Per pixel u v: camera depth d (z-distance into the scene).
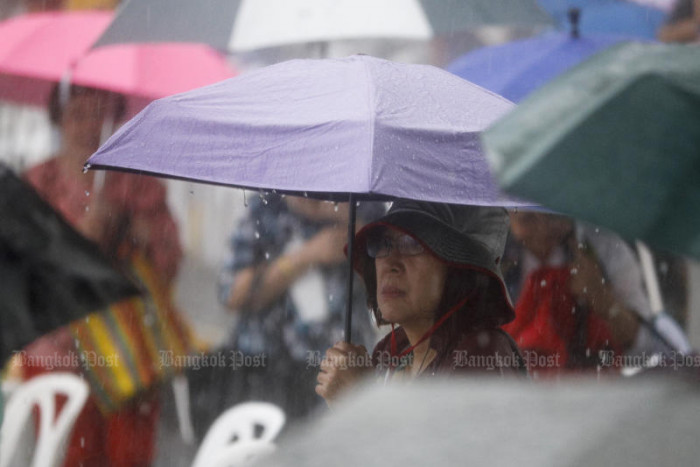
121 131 11.30
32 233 6.77
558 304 14.55
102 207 17.50
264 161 10.47
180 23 17.02
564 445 3.24
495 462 3.18
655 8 19.88
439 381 3.76
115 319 16.61
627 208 4.95
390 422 3.38
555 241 14.62
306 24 16.25
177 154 10.91
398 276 10.54
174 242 17.58
